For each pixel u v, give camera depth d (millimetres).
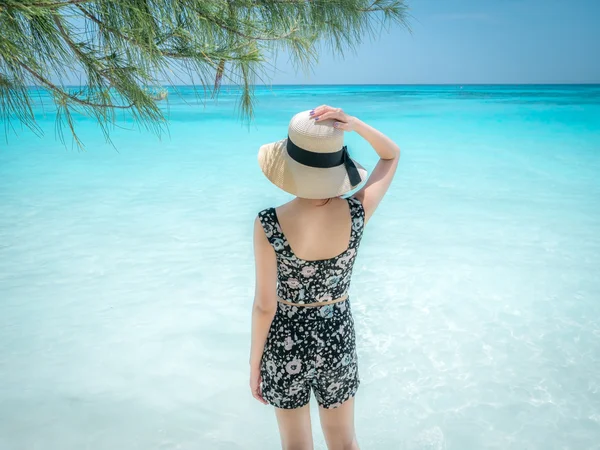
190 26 2387
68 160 12516
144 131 18906
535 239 6297
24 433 2914
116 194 8766
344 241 1808
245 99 2707
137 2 2191
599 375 3465
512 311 4391
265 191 8945
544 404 3176
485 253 5805
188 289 4879
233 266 5461
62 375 3500
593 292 4750
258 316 1896
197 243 6199
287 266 1813
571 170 10812
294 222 1768
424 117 25641
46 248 6016
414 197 8539
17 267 5414
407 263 5496
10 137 17094
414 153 13453
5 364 3609
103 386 3391
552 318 4266
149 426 3016
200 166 11570
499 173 10570
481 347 3834
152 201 8266
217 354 3789
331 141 1686
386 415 3102
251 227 6840
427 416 3086
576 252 5820
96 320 4270
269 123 22281
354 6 3334
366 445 2840
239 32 2598
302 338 1867
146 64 2262
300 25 3066
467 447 2822
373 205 1855
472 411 3123
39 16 1901
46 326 4164
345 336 1932
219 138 17000
